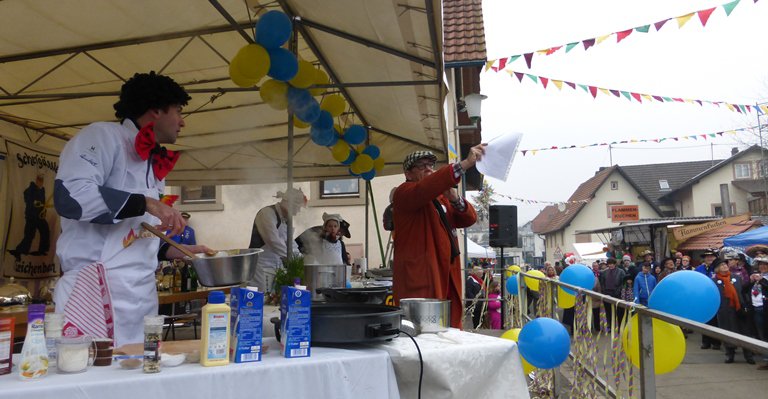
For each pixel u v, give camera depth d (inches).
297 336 65.2
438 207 124.8
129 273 80.1
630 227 1051.3
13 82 189.6
